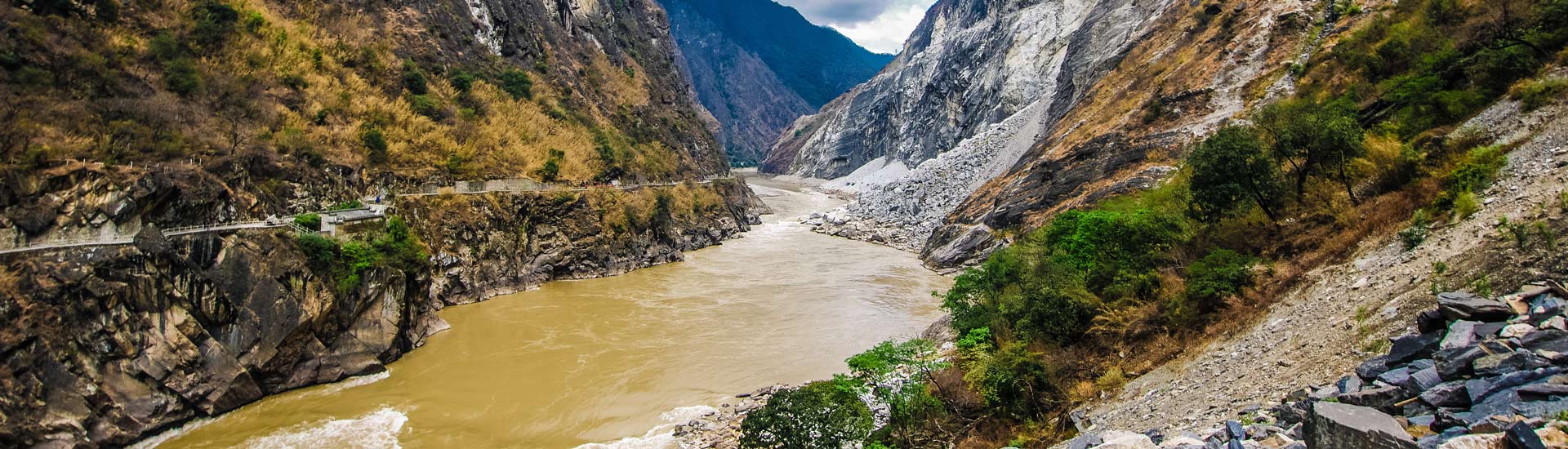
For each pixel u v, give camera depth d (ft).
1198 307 65.82
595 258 181.68
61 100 100.73
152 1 142.31
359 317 106.11
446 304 144.97
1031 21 403.54
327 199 133.39
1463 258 45.14
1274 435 35.78
